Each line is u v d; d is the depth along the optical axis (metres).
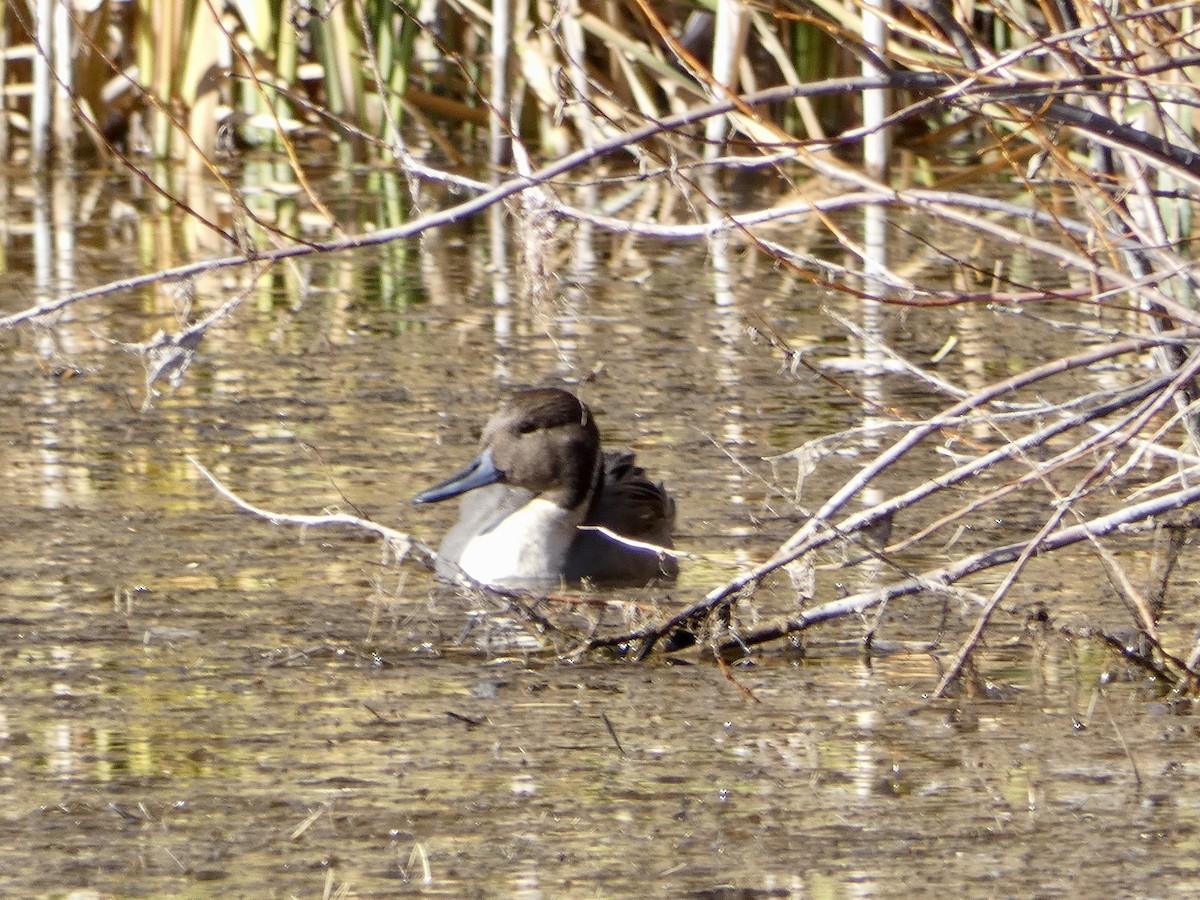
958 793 7.97
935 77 7.46
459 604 10.85
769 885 7.07
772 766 8.29
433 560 11.30
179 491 12.95
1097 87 8.46
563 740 8.62
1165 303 7.98
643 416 15.09
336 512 12.45
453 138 27.12
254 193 24.39
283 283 20.28
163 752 8.42
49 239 21.77
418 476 13.40
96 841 7.46
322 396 15.59
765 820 7.69
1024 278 19.58
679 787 8.05
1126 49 7.93
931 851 7.38
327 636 10.16
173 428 14.55
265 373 16.36
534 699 9.21
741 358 16.94
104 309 18.55
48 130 25.61
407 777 8.15
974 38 8.21
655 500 12.30
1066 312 18.38
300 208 23.66
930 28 8.52
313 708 9.05
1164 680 9.38
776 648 10.04
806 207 7.92
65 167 25.80
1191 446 11.08
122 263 20.48
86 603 10.64
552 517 12.12
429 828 7.59
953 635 10.21
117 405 15.19
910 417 11.60
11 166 26.27
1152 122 10.14
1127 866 7.23
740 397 15.62
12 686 9.28
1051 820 7.68
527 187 7.92
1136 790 7.99
